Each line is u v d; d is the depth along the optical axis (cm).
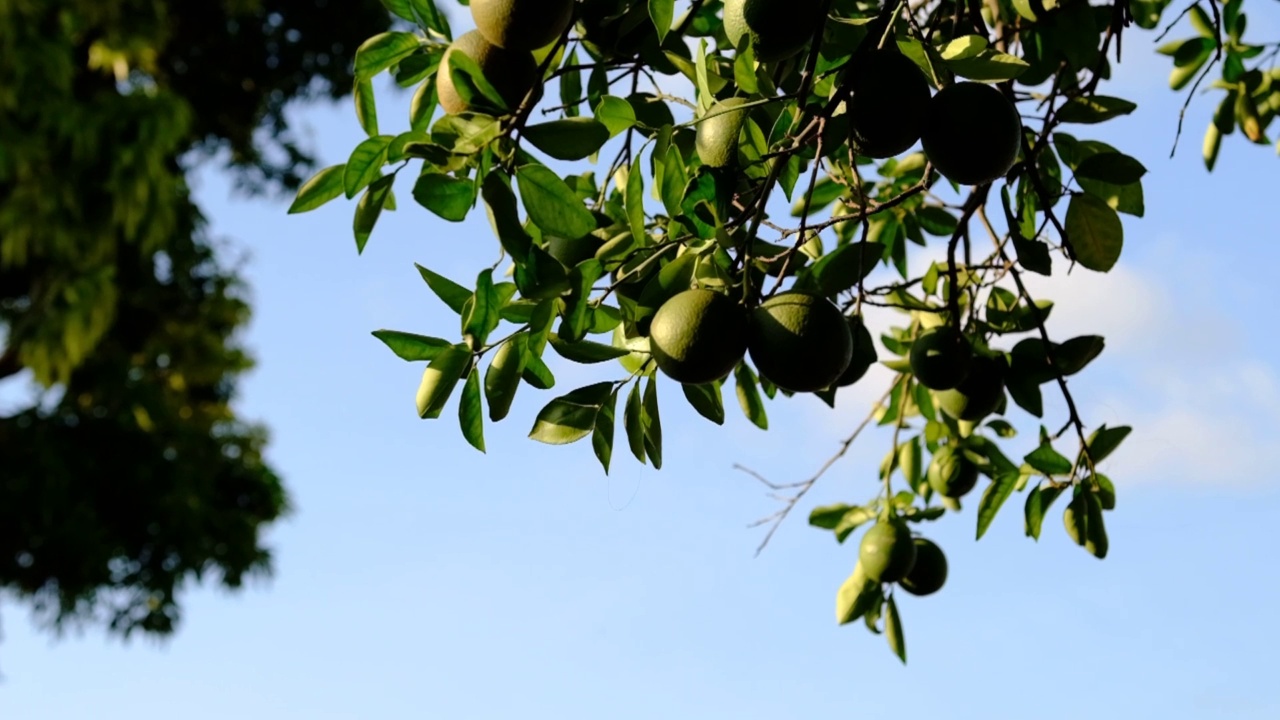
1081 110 364
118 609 1598
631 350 353
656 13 350
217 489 1736
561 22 340
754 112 355
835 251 369
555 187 340
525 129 341
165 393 1723
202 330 1705
